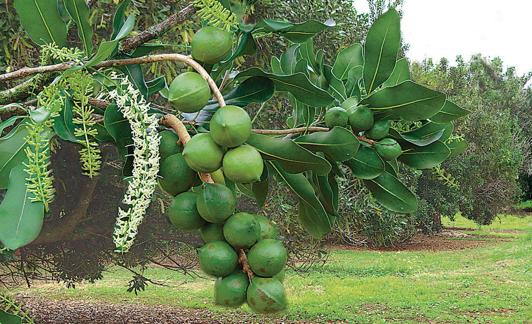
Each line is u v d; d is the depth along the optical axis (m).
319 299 13.34
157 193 5.77
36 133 1.24
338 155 1.67
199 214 1.44
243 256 1.43
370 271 17.88
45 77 1.60
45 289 14.76
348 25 7.37
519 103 32.19
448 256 21.23
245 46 1.66
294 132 1.76
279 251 1.39
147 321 11.23
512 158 22.66
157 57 1.51
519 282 15.12
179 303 13.20
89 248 8.15
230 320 11.47
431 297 13.41
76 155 6.35
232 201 1.40
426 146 1.90
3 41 4.84
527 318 11.03
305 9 6.66
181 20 1.72
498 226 34.56
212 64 1.52
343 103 1.80
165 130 1.51
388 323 10.93
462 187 21.25
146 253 8.48
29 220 1.24
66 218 6.69
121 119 1.46
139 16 5.11
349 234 8.80
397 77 1.99
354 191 7.57
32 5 1.58
